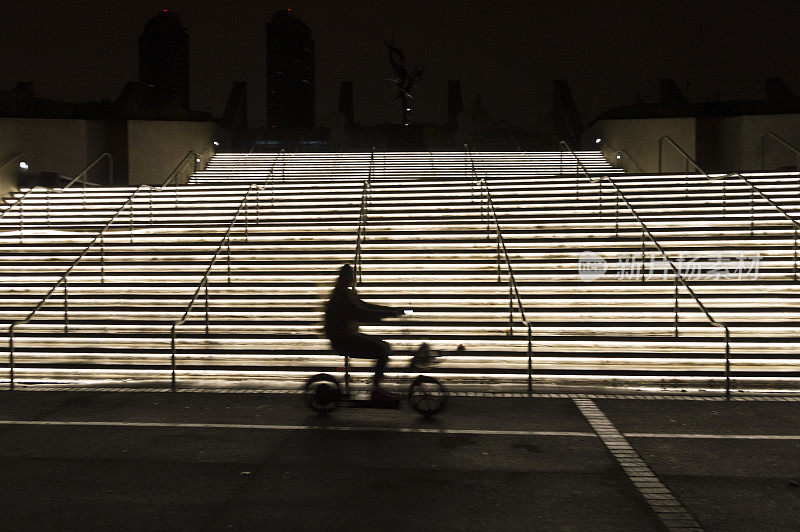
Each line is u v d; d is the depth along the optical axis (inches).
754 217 493.0
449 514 172.4
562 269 447.2
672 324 370.9
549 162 866.1
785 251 438.9
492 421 261.4
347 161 849.5
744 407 282.2
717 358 334.6
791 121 808.3
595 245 469.1
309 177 772.6
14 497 184.1
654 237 473.4
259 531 162.2
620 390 314.2
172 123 879.7
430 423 259.0
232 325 374.9
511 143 1099.3
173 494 185.9
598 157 895.7
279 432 245.8
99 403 290.5
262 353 350.9
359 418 265.9
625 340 344.5
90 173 802.8
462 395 303.4
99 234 492.7
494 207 537.3
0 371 342.3
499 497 183.8
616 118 890.7
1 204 591.8
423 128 1119.6
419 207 545.0
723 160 850.1
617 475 201.2
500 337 354.6
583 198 556.4
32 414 272.2
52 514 172.6
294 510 174.7
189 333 372.8
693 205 529.3
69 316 400.2
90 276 447.2
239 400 295.6
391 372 335.3
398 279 435.5
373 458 216.5
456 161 869.2
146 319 397.7
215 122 932.0
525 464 211.0
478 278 435.8
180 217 548.7
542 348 345.7
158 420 263.1
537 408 281.3
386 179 673.0
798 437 239.8
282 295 418.6
